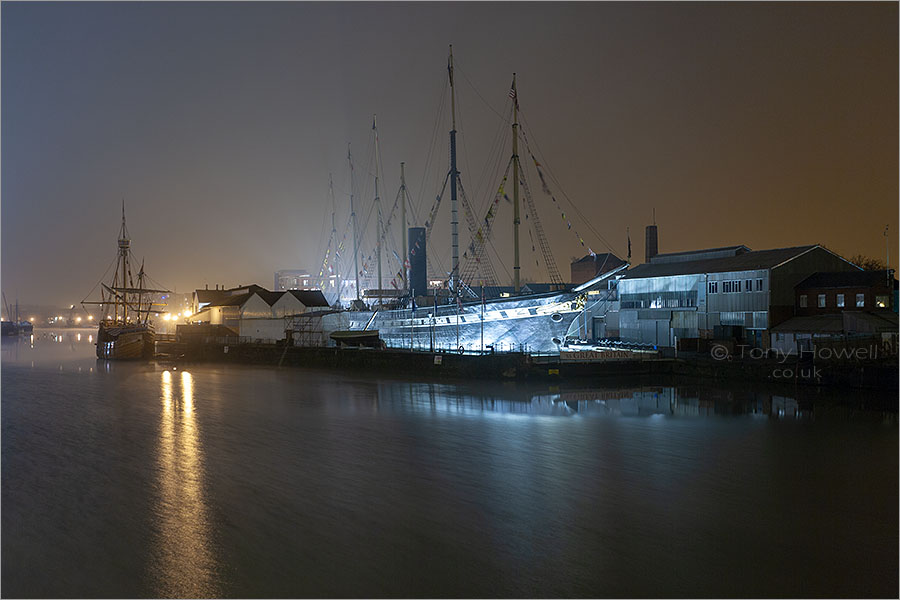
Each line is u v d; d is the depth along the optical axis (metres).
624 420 37.62
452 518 21.58
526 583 16.98
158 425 38.31
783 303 58.06
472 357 57.16
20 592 16.78
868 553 18.62
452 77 71.75
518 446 31.41
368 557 18.59
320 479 26.22
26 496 24.41
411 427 36.47
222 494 24.42
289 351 77.94
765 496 23.50
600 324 75.38
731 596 16.27
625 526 20.73
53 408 45.56
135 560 18.59
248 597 16.45
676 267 69.75
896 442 31.33
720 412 39.62
